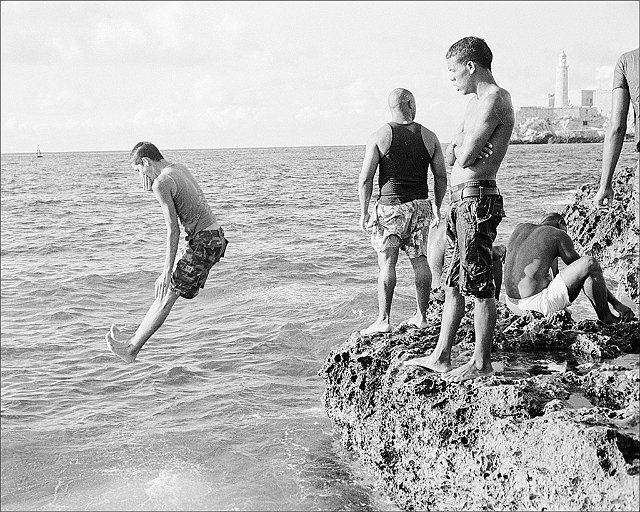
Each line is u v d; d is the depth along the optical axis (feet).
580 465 16.22
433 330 24.68
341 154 593.42
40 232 97.91
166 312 23.31
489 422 18.71
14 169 342.03
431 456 20.10
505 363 21.75
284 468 23.80
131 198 156.46
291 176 237.86
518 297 24.82
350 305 43.39
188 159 494.59
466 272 19.84
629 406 17.81
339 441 25.58
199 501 21.75
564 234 24.61
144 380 33.01
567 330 23.85
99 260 72.33
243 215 110.32
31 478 23.41
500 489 18.15
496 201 19.48
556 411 17.61
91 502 21.81
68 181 229.25
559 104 491.31
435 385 20.65
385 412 22.24
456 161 19.98
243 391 31.04
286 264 61.52
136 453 25.22
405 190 24.07
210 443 25.90
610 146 19.56
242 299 48.44
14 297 53.62
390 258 24.63
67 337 41.37
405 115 24.02
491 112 18.84
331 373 25.86
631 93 18.69
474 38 19.60
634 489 15.15
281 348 36.86
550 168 220.43
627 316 24.25
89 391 31.94
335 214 109.40
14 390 31.91
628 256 43.75
